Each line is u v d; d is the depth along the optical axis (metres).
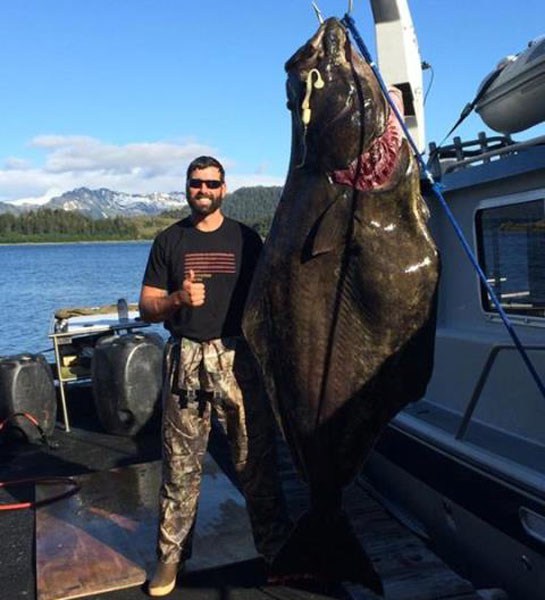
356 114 3.23
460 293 5.36
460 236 3.27
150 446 6.92
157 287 3.94
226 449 6.70
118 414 7.14
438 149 5.29
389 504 5.48
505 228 4.80
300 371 3.45
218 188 3.85
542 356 4.39
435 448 4.68
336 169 3.28
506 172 4.54
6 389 7.01
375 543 4.53
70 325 8.14
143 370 7.15
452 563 4.79
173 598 3.97
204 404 3.86
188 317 3.82
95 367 7.32
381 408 3.38
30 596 4.11
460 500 4.50
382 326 3.26
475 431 4.77
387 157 3.21
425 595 3.88
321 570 3.64
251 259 3.89
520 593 4.12
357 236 3.24
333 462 3.51
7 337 19.59
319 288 3.34
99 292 33.09
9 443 7.07
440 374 5.41
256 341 3.55
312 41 3.35
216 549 4.47
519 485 3.92
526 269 4.64
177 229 3.94
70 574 4.23
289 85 3.44
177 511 3.96
